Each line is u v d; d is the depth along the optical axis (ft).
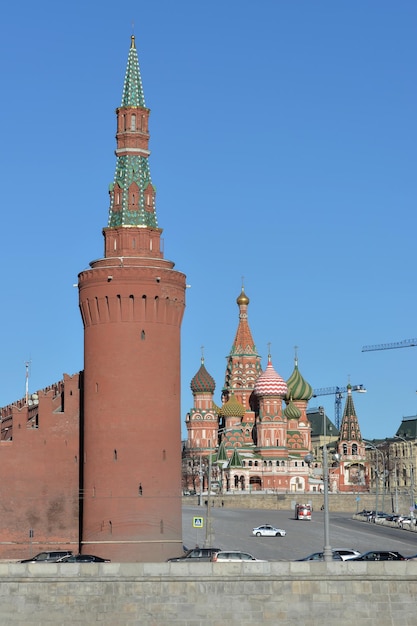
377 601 314.14
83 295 447.01
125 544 427.33
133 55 474.49
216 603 317.42
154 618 318.24
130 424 433.89
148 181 463.01
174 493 437.58
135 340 438.81
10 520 456.04
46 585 322.55
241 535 547.08
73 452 461.78
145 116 468.75
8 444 460.14
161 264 449.89
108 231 454.81
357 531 585.63
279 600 315.99
